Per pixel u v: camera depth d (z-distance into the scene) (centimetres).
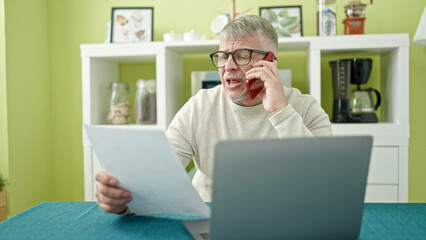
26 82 261
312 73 229
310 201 69
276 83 120
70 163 289
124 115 256
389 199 223
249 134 138
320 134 132
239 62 126
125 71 286
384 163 223
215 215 65
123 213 94
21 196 255
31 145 267
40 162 277
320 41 227
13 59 247
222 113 141
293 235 70
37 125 273
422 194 260
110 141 79
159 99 240
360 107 231
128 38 265
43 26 280
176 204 85
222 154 62
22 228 85
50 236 80
